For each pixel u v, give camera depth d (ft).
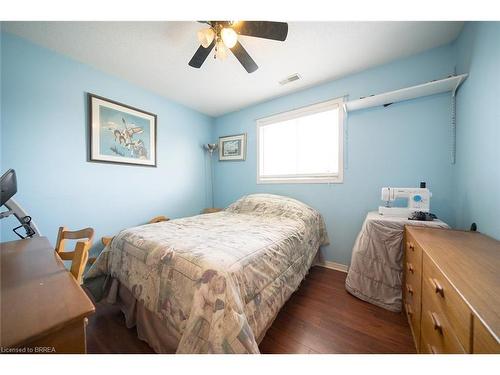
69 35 5.39
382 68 6.79
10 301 1.91
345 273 7.47
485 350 1.51
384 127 6.87
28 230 4.62
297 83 8.07
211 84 8.16
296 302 5.48
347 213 7.70
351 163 7.55
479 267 2.50
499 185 3.57
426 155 6.19
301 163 9.08
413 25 5.05
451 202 5.82
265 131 10.23
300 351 3.80
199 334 2.76
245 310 3.17
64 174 6.31
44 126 5.92
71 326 1.77
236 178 11.12
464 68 5.06
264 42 5.67
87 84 6.77
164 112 9.34
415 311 3.76
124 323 4.63
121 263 4.61
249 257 3.69
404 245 4.91
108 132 7.30
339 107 7.70
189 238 4.53
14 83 5.41
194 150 10.90
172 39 5.55
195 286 3.06
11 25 5.00
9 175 3.94
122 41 5.63
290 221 6.78
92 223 6.96
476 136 4.40
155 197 9.00
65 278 2.40
